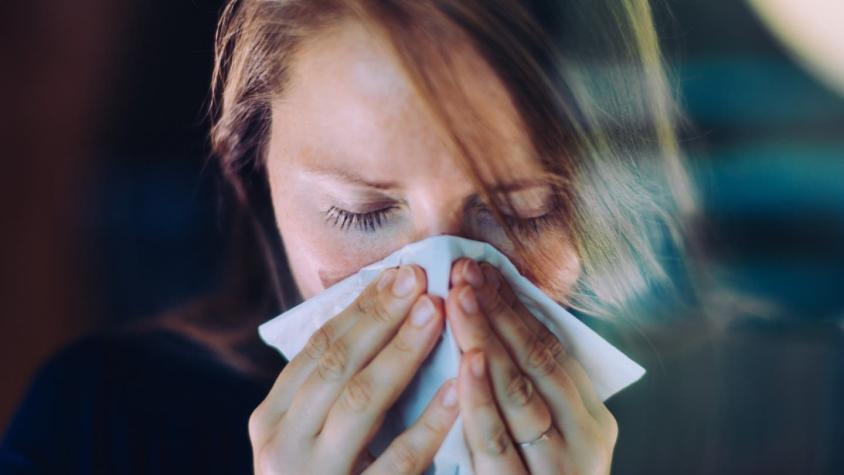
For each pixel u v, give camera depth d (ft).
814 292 2.45
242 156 2.35
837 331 2.38
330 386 1.88
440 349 1.86
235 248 2.44
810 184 2.54
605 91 2.11
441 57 1.93
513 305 1.86
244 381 2.30
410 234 2.00
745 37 2.53
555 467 1.86
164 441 2.23
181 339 2.34
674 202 2.37
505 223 1.98
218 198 2.44
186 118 2.48
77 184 2.50
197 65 2.50
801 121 2.55
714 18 2.48
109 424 2.24
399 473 1.85
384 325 1.86
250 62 2.12
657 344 2.34
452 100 1.93
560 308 1.89
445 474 1.86
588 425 1.88
